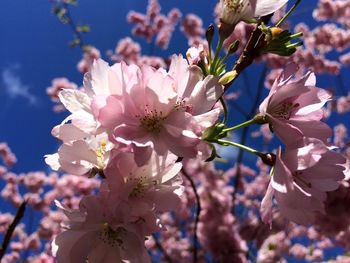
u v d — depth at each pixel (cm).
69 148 18
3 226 118
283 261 84
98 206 17
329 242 110
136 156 16
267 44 19
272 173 18
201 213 80
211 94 17
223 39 20
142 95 17
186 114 17
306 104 19
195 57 19
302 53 121
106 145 18
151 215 17
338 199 57
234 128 19
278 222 69
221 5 21
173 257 105
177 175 18
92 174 18
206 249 79
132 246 17
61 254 18
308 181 18
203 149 18
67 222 18
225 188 92
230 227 79
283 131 18
